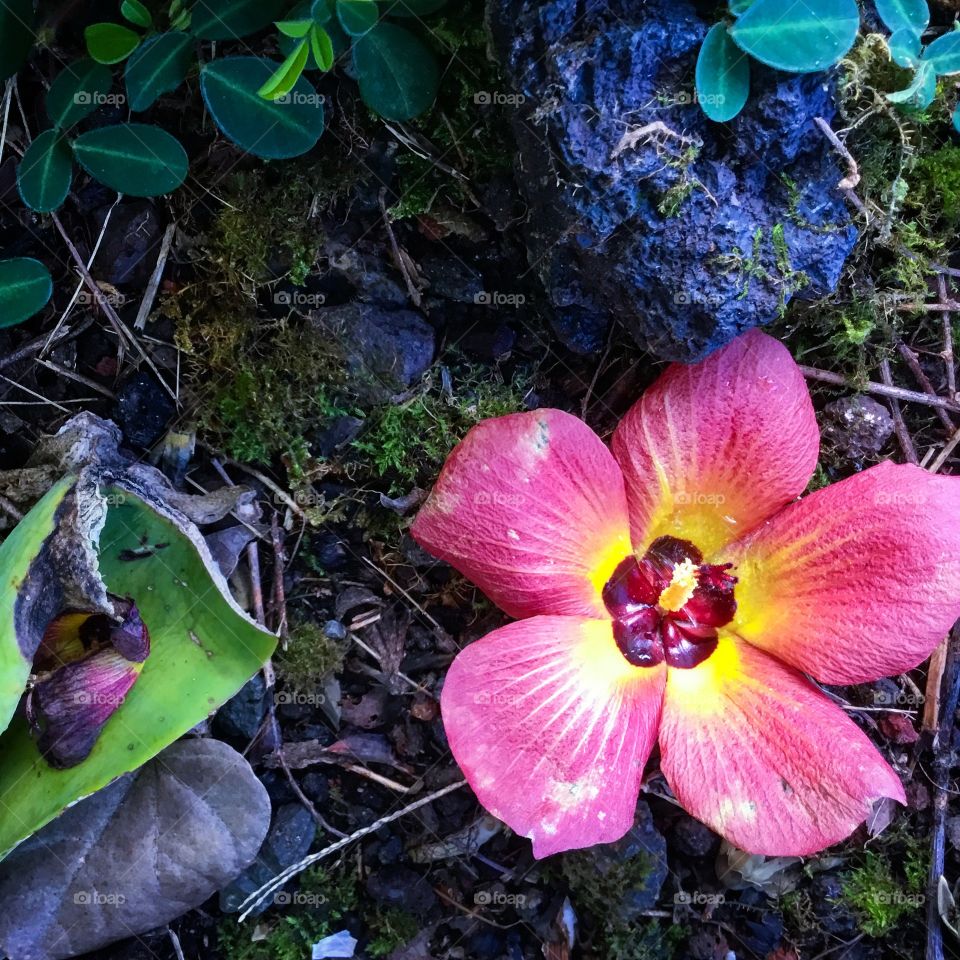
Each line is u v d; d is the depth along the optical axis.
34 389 0.26
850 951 0.28
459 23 0.24
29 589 0.22
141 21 0.23
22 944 0.24
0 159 0.25
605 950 0.27
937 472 0.27
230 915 0.27
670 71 0.22
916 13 0.23
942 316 0.27
